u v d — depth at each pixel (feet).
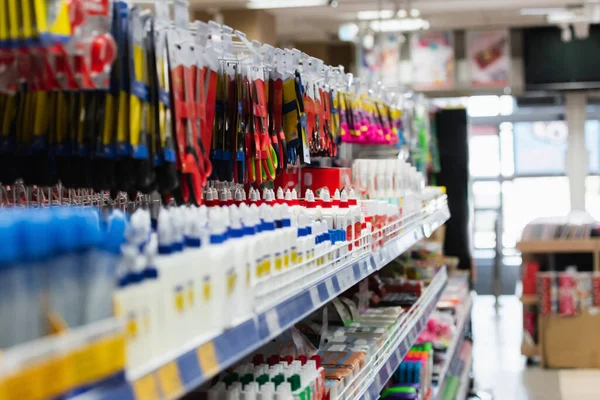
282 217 6.54
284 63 8.98
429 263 17.47
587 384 24.00
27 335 3.20
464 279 23.58
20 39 4.73
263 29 36.09
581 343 26.22
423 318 14.56
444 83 41.91
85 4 5.06
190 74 6.33
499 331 33.12
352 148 16.28
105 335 3.47
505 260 51.08
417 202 14.15
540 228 27.76
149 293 4.07
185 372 4.22
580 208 44.80
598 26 40.91
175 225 4.54
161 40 5.96
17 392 2.84
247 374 6.79
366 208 10.07
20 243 3.19
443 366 16.22
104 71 5.03
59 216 3.40
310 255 7.20
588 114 49.98
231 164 7.63
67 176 6.04
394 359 11.17
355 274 8.78
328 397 7.93
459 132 25.86
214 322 4.92
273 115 8.76
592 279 26.30
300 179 10.87
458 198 26.00
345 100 11.82
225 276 5.02
